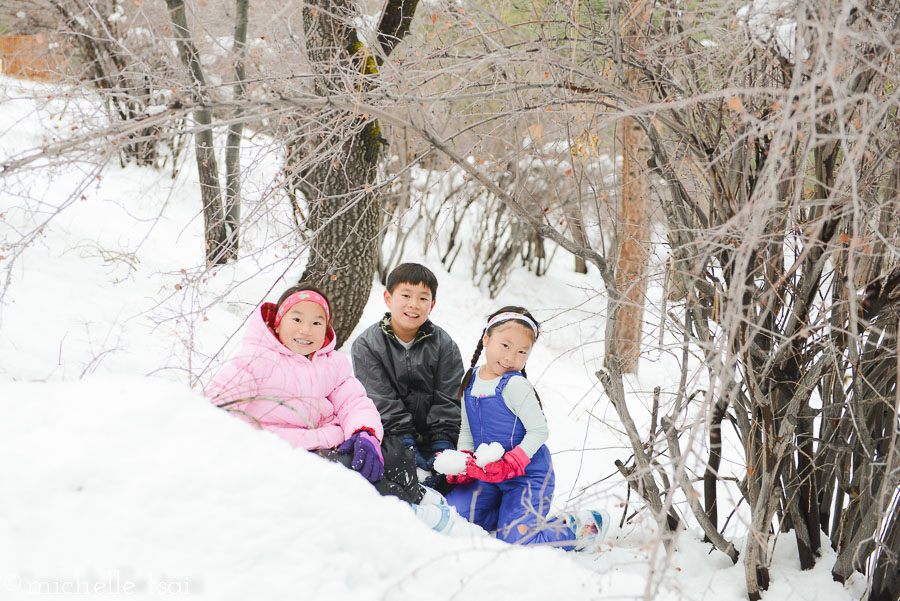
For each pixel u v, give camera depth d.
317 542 1.34
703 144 1.85
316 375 2.41
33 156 1.60
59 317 3.35
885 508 1.81
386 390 2.86
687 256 1.92
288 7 1.98
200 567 1.22
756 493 1.99
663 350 1.97
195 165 6.32
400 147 5.13
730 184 1.86
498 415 2.56
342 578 1.30
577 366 5.17
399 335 2.91
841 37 1.24
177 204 5.63
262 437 1.53
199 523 1.29
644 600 1.32
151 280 4.19
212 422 1.51
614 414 3.98
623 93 1.79
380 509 1.49
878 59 1.45
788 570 2.03
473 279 6.57
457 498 2.63
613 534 2.41
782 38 1.55
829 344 1.74
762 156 1.78
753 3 1.51
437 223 6.82
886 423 1.94
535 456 2.57
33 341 3.09
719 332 1.72
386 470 2.33
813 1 1.38
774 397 1.95
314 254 4.13
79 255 4.12
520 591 1.42
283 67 2.09
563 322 6.15
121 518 1.26
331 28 2.86
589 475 3.14
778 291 1.85
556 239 1.91
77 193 1.77
